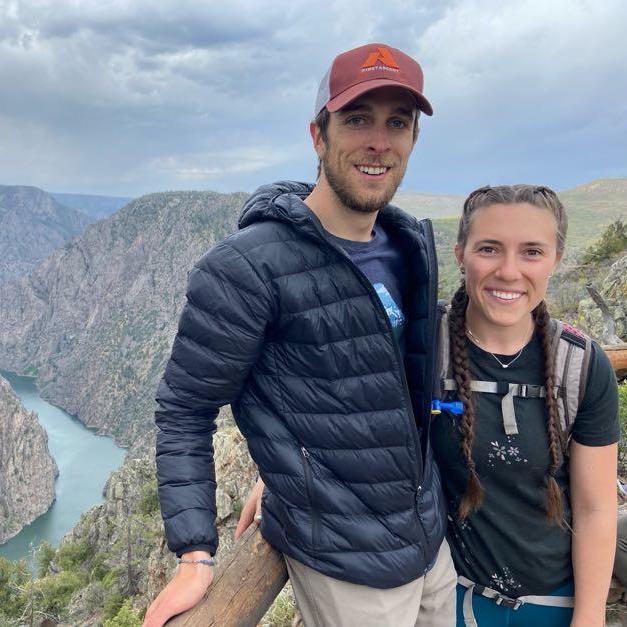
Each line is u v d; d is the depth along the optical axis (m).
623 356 2.06
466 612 0.99
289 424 0.89
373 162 0.85
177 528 0.85
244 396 0.93
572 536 0.93
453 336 0.91
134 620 12.59
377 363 0.86
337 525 0.87
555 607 0.95
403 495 0.88
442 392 0.92
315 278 0.84
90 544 23.61
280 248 0.84
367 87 0.81
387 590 0.89
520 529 0.91
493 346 0.89
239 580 0.92
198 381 0.87
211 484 0.89
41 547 27.00
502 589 0.95
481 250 0.87
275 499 0.94
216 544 0.87
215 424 0.92
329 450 0.87
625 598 1.14
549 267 0.86
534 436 0.88
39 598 19.78
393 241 0.96
